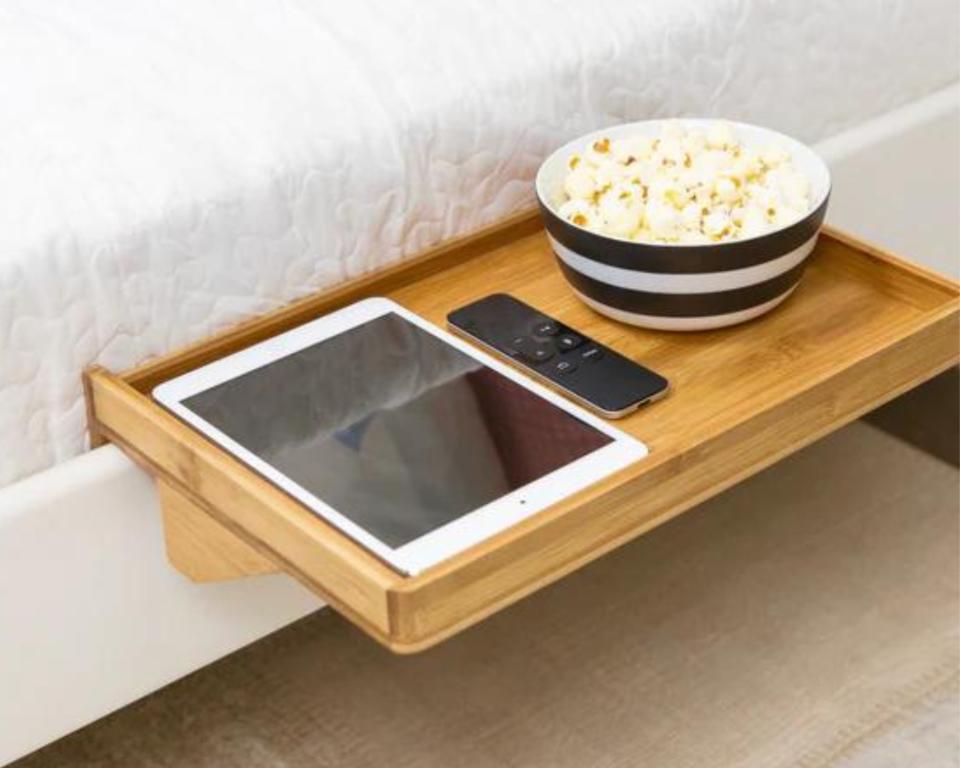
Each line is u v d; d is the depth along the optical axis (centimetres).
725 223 166
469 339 168
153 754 197
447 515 143
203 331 169
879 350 161
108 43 182
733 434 152
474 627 215
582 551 144
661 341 169
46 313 158
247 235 168
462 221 186
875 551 228
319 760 197
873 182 220
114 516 165
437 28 189
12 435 160
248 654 211
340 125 175
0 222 158
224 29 185
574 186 173
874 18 215
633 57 195
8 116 170
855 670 208
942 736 198
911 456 245
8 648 163
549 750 198
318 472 149
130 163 166
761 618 216
